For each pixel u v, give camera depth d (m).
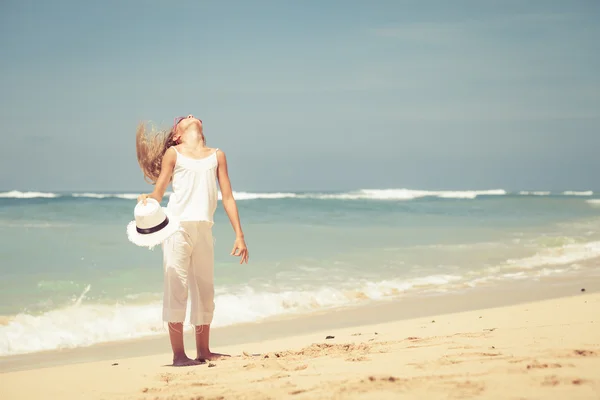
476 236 16.22
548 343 3.91
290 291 8.65
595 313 5.75
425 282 9.82
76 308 7.26
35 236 13.59
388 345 4.37
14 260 10.45
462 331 5.12
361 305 8.07
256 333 6.29
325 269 10.59
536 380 2.91
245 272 10.01
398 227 18.53
